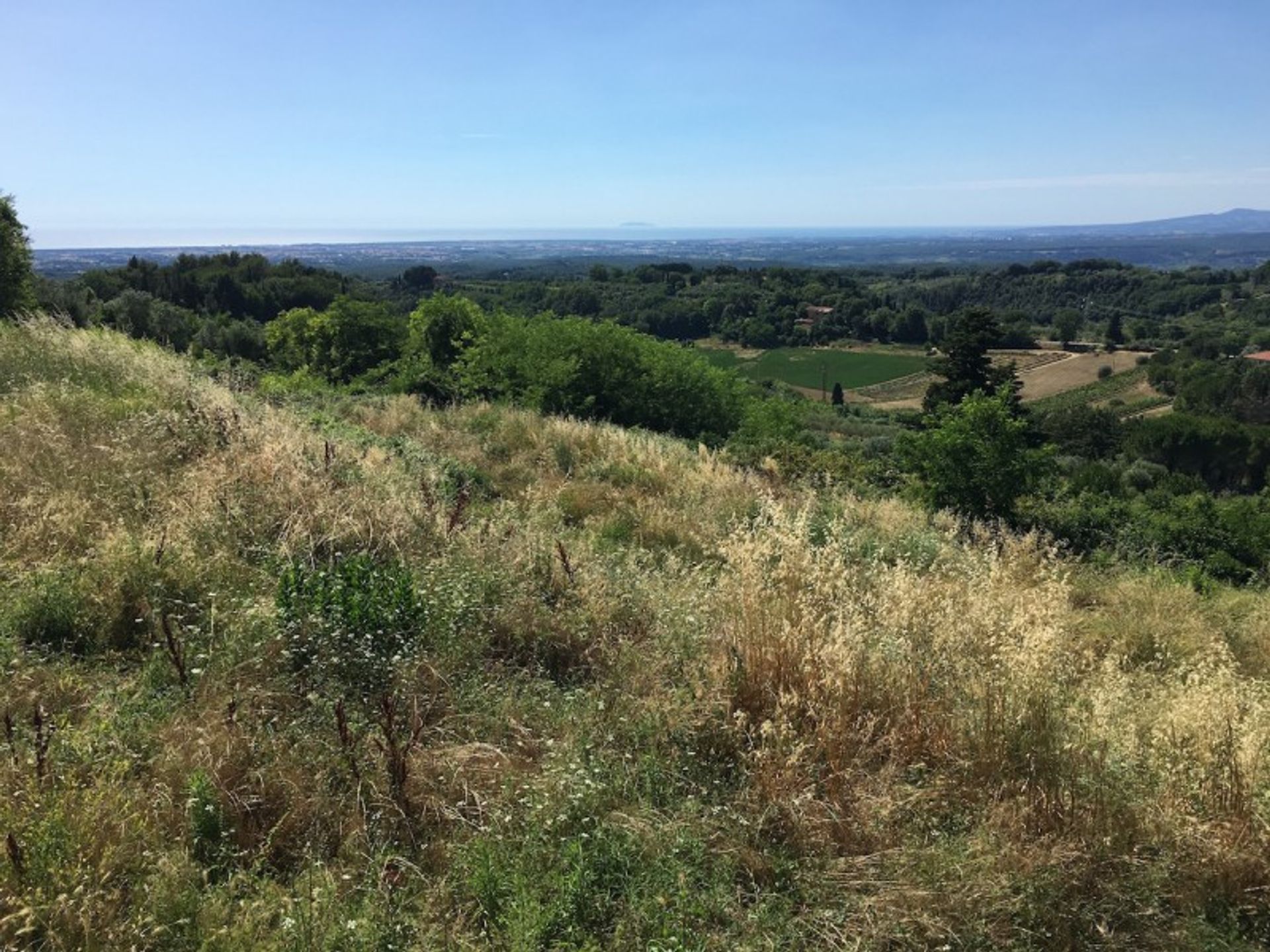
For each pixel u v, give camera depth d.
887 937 2.49
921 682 3.68
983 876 2.69
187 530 4.67
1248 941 2.70
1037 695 3.47
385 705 3.03
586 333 18.59
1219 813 3.11
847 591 4.48
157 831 2.57
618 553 5.83
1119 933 2.64
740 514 8.11
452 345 21.02
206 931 2.25
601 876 2.63
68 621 3.76
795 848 2.88
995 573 5.18
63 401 6.81
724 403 20.39
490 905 2.47
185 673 3.45
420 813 2.86
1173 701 3.95
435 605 4.17
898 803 3.03
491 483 8.49
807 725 3.48
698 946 2.34
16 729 2.98
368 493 5.70
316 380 17.17
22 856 2.30
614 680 3.93
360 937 2.24
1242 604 7.56
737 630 4.02
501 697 3.69
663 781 3.15
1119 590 7.72
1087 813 3.01
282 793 2.86
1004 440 11.85
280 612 3.82
